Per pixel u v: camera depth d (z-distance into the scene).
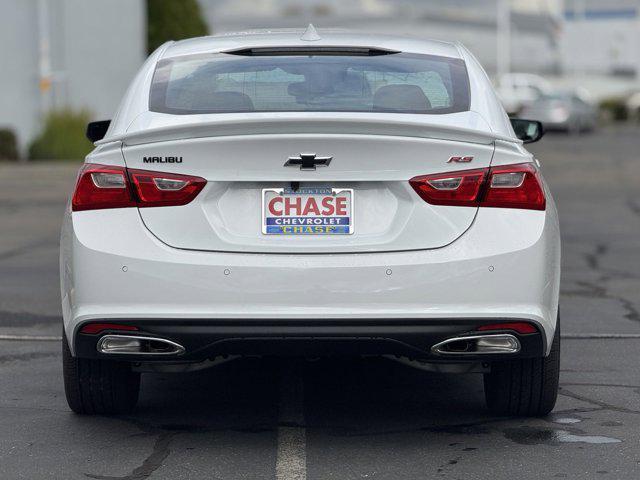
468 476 9.95
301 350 10.35
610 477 9.88
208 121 10.20
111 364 11.43
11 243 26.81
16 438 11.14
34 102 56.69
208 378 13.66
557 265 10.87
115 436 11.20
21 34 56.28
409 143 10.23
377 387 13.21
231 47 12.16
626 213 32.81
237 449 10.77
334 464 10.30
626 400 12.46
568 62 149.50
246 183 10.30
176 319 10.18
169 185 10.30
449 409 12.20
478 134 10.30
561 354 14.77
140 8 61.72
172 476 9.98
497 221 10.30
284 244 10.24
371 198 10.30
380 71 11.72
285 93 11.34
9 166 51.47
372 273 10.14
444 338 10.26
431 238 10.26
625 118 117.44
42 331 16.41
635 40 146.62
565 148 66.25
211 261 10.18
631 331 16.22
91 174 10.45
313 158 10.17
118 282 10.25
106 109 61.03
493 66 176.38
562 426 11.46
